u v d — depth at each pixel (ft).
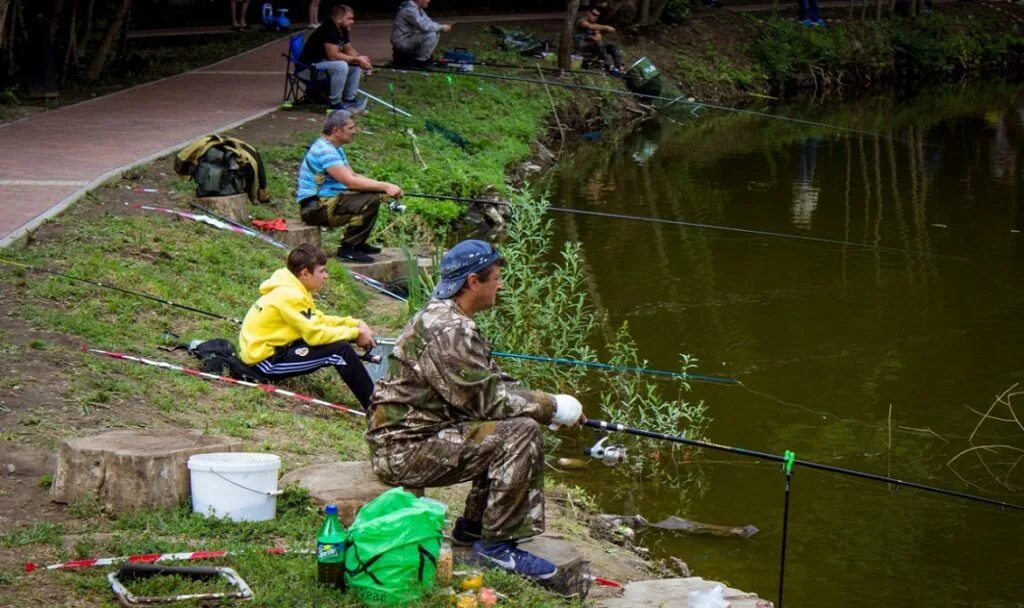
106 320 27.07
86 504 17.72
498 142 60.08
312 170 36.45
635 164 64.18
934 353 35.24
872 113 86.94
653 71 82.07
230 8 91.97
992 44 114.11
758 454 19.57
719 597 18.24
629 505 25.85
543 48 82.17
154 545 16.43
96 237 32.30
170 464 17.74
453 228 46.03
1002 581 22.88
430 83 65.31
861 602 21.94
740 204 54.70
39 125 48.62
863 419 30.58
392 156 50.11
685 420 30.22
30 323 25.80
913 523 25.34
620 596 18.60
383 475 16.42
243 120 50.67
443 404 16.22
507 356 29.25
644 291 40.65
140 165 40.22
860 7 113.60
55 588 15.03
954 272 44.06
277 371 25.32
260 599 14.94
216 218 36.65
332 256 37.32
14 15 56.29
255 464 17.57
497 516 16.35
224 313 29.50
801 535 24.63
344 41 55.47
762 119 82.53
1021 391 32.40
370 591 15.35
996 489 26.96
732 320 37.73
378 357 26.17
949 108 89.97
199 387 24.25
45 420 21.21
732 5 108.78
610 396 31.12
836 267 44.34
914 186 59.52
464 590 15.80
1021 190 58.80
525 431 16.25
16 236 30.78
